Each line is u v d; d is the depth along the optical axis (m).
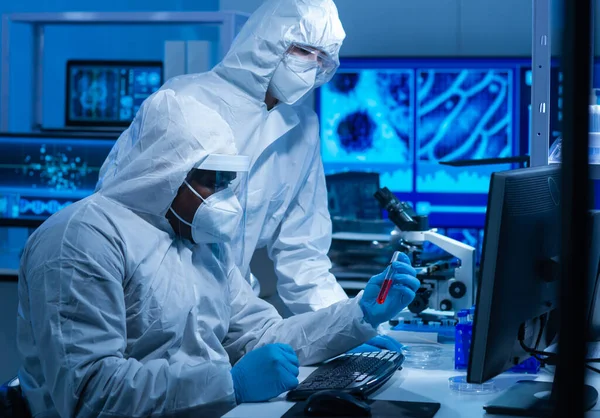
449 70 5.30
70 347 1.46
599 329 1.63
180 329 1.64
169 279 1.63
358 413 1.35
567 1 0.58
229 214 1.65
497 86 5.29
